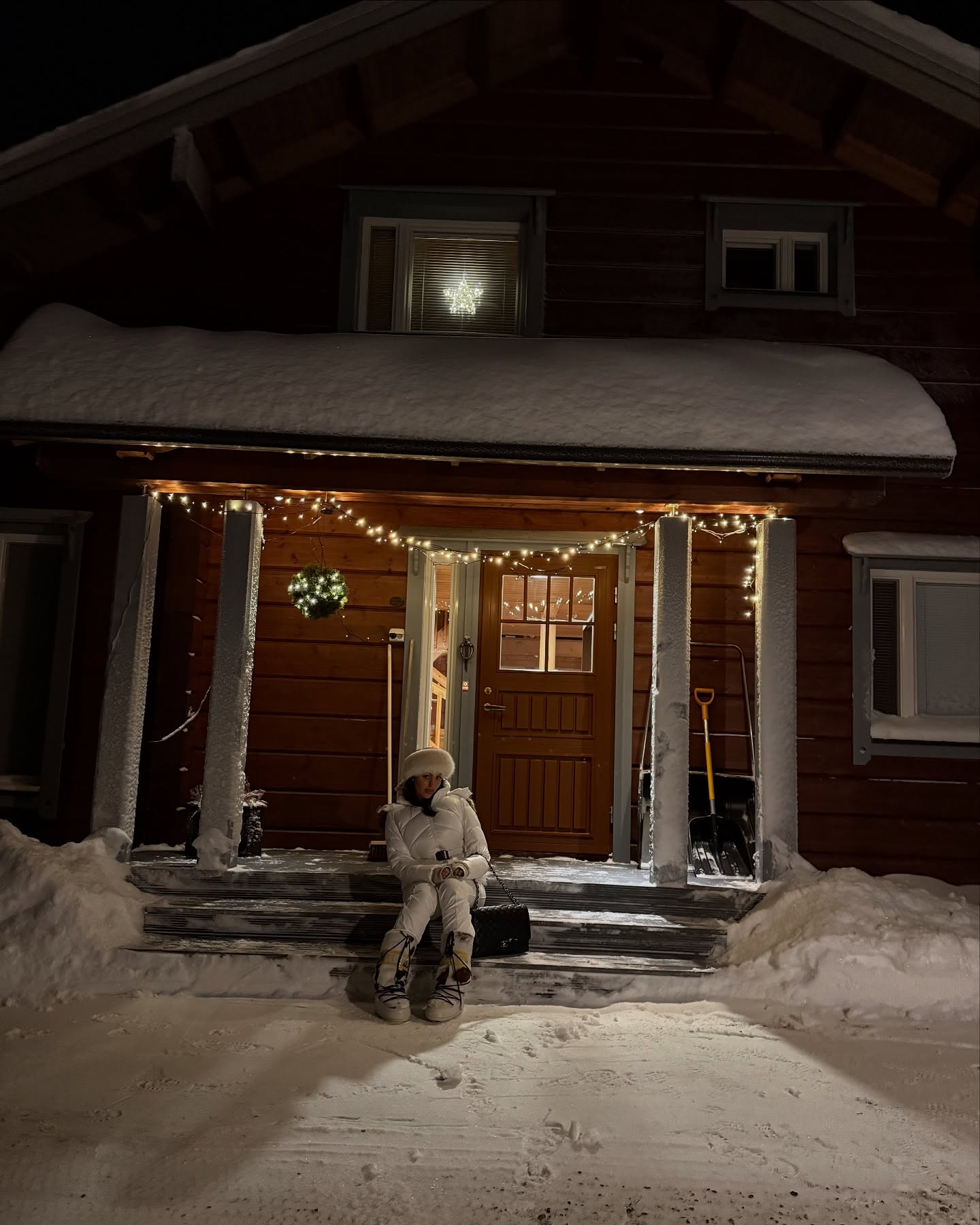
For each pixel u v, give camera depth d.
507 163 6.95
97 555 6.32
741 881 5.68
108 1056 3.68
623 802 6.72
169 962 4.65
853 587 6.34
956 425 6.56
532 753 6.89
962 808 6.15
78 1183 2.71
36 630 6.30
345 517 7.03
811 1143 3.08
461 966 4.29
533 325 6.75
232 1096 3.32
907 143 6.48
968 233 6.82
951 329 6.71
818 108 6.68
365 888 5.35
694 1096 3.43
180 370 5.62
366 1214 2.60
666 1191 2.76
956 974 4.60
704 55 6.75
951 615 6.35
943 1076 3.71
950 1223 2.62
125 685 5.66
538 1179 2.82
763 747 5.70
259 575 6.70
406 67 6.56
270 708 6.84
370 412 5.43
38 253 6.64
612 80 7.03
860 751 6.18
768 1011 4.43
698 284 6.82
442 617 7.50
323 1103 3.28
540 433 5.37
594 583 7.04
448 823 4.81
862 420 5.51
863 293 6.78
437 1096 3.37
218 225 6.86
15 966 4.55
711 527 6.77
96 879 5.09
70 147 6.06
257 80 6.16
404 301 6.99
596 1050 3.88
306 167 6.95
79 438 5.34
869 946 4.69
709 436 5.37
